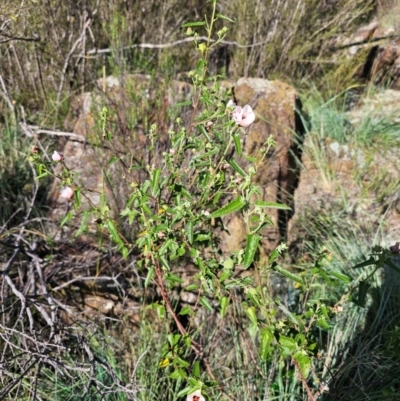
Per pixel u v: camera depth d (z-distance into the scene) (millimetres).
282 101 3527
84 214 1899
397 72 4793
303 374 1619
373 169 3623
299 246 2994
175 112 3002
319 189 3457
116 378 1897
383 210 3273
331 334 2387
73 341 2287
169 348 1907
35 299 2242
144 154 2818
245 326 2352
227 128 1958
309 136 3672
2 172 3137
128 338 2369
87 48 4078
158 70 3715
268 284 2584
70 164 3068
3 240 2578
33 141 3395
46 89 3895
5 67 3844
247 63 4414
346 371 2143
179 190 1822
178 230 1939
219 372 2240
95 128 3051
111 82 3461
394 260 2721
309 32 4578
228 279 1906
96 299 2504
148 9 4137
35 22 3564
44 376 2197
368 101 4375
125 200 2719
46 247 2674
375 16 5348
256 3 4316
